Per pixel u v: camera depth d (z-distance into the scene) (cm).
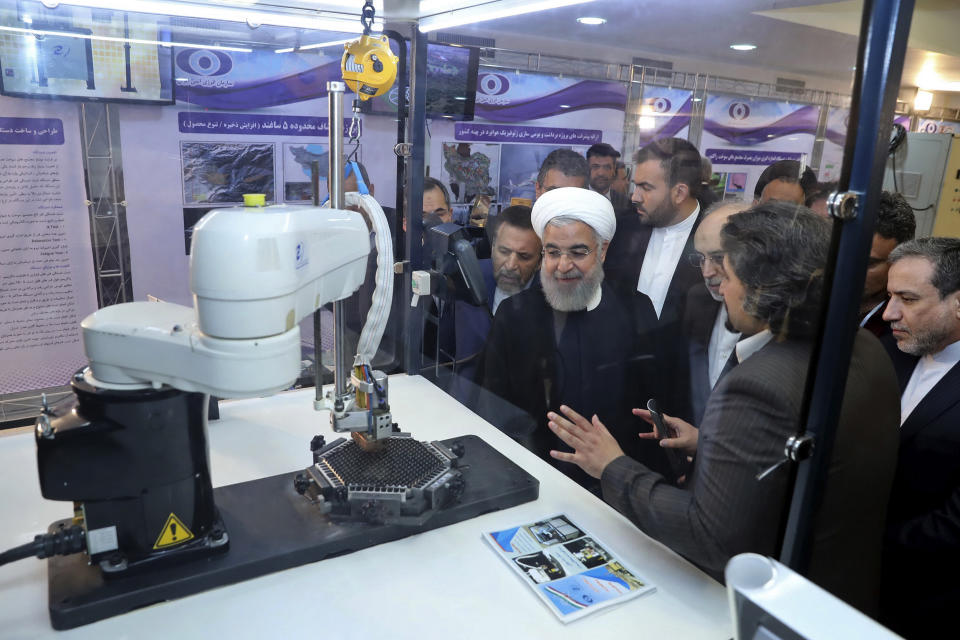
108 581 80
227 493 102
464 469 110
